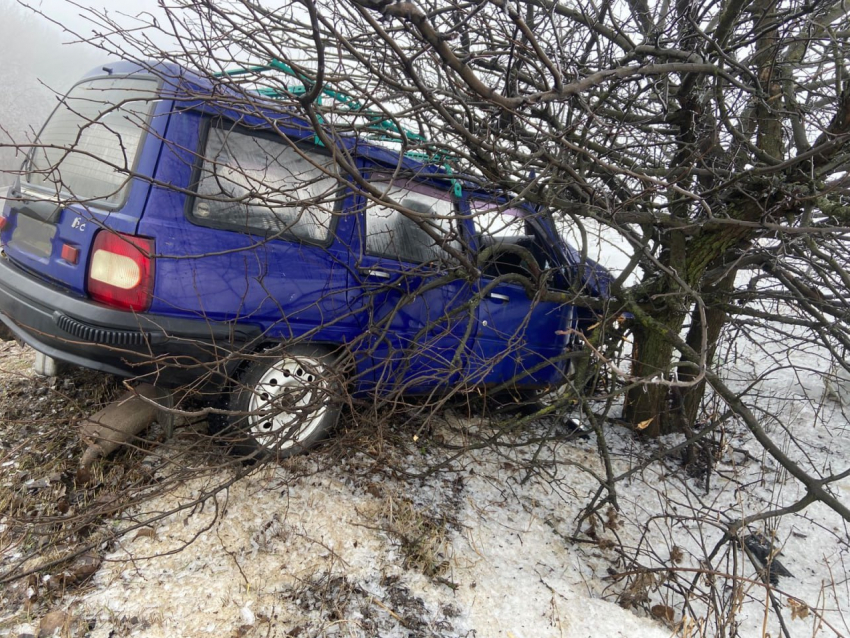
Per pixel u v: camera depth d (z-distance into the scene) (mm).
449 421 3816
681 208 3660
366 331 2881
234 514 2547
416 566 2514
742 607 2707
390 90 2896
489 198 3562
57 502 2465
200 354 2590
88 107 2979
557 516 3156
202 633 2002
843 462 3908
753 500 3490
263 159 2756
